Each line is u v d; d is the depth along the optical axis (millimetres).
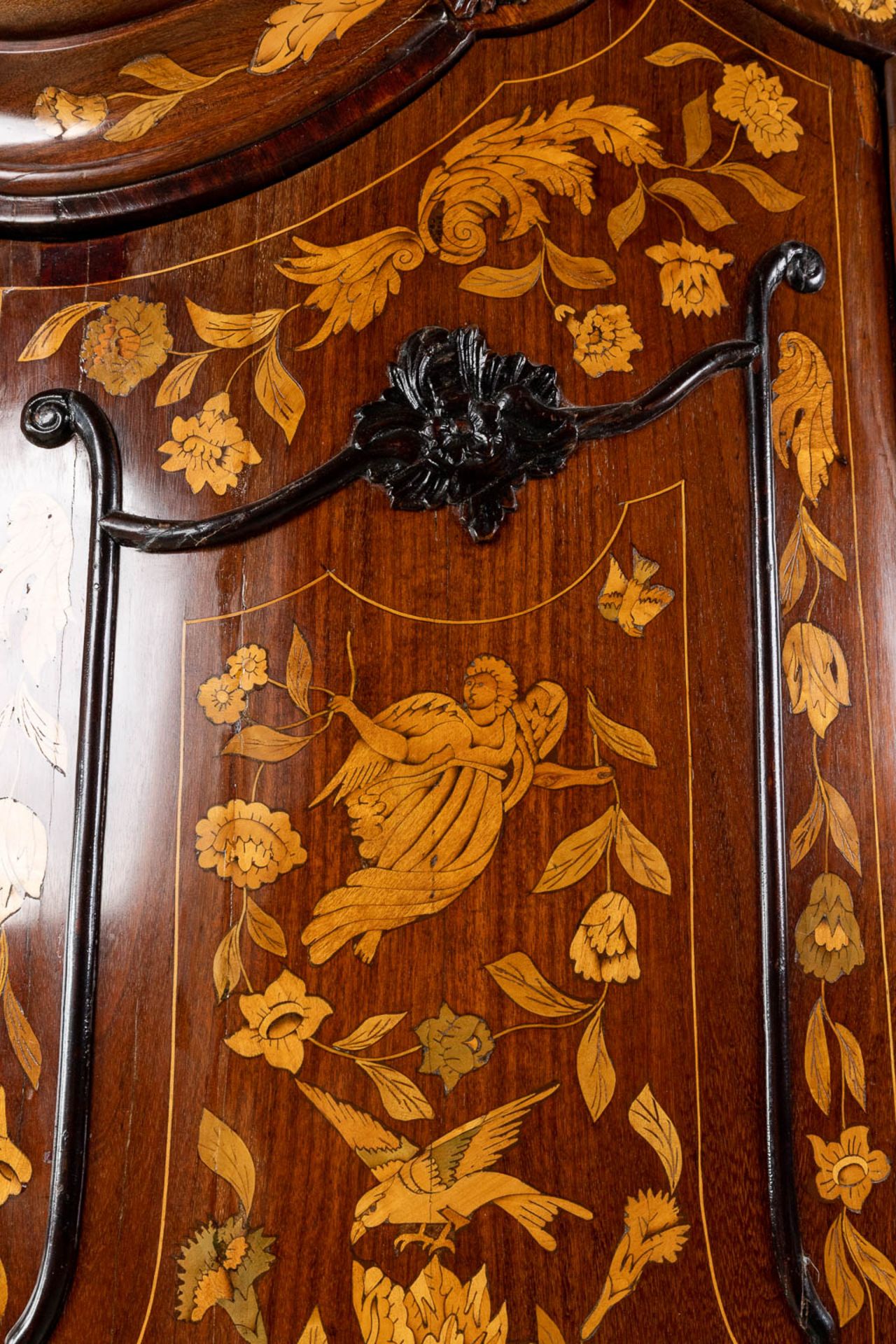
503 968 881
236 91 955
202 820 887
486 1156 860
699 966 894
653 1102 876
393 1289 842
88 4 959
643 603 931
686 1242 863
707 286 971
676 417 955
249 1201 848
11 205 947
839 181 1010
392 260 952
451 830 893
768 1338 857
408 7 965
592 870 896
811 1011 901
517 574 926
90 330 944
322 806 891
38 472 928
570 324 953
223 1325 834
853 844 928
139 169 947
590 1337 846
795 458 966
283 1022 866
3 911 876
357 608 914
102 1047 861
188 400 935
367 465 926
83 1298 835
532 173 969
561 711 913
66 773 892
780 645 938
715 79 1000
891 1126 904
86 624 905
